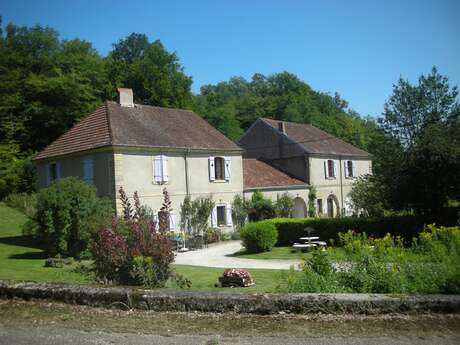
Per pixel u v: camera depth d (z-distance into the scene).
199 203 27.38
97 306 6.55
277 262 18.41
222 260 19.52
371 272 7.79
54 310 6.46
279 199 32.09
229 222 29.39
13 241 24.50
